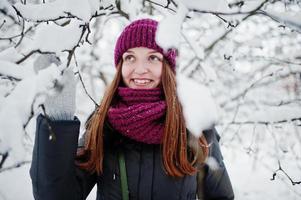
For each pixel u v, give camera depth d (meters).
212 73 1.69
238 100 1.99
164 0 1.42
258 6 0.94
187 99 1.00
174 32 0.84
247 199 3.39
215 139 1.33
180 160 1.18
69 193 1.08
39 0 1.26
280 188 3.70
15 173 1.98
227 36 2.28
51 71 0.86
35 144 1.04
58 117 1.02
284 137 1.99
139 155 1.19
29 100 0.83
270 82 2.11
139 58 1.22
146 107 1.17
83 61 2.46
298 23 0.92
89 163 1.18
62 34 0.96
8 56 1.14
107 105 1.22
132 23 1.28
